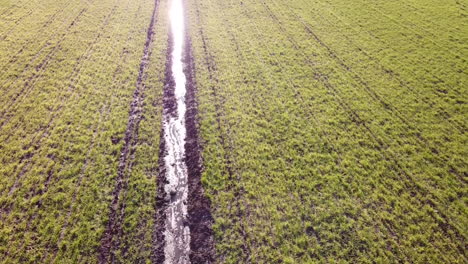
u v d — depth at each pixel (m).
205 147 14.38
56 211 11.54
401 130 15.06
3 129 14.87
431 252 10.36
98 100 16.94
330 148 14.16
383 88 17.78
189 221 11.55
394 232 10.93
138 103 17.02
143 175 13.13
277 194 12.23
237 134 14.98
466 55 20.05
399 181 12.64
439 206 11.71
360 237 10.80
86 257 10.31
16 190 12.21
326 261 10.20
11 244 10.55
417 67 19.31
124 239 10.88
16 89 17.34
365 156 13.76
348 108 16.45
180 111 16.66
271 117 15.94
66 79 18.30
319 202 11.91
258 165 13.41
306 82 18.41
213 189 12.54
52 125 15.22
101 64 19.73
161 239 11.01
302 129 15.22
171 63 20.39
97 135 14.83
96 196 12.16
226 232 11.08
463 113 15.85
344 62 20.06
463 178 12.70
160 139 14.95
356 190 12.34
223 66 19.84
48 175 12.83
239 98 17.23
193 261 10.40
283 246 10.60
